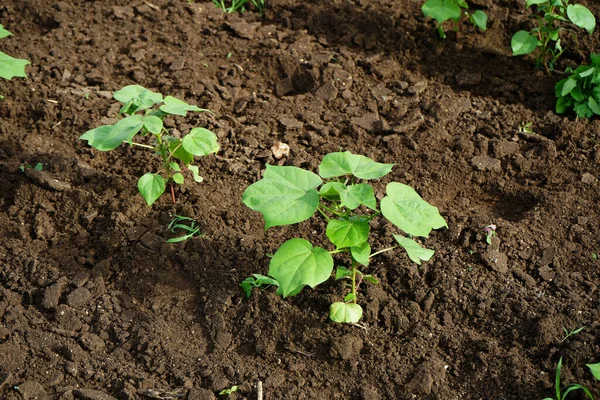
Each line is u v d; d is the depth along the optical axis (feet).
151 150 6.47
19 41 7.18
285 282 5.27
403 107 6.79
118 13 7.39
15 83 6.80
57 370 5.55
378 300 5.77
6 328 5.66
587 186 6.33
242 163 6.46
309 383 5.52
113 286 5.85
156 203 6.20
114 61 7.06
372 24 7.30
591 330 5.62
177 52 7.14
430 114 6.77
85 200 6.17
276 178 5.34
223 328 5.68
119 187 6.25
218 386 5.48
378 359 5.59
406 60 7.13
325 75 6.97
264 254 5.94
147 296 5.81
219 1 7.63
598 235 6.06
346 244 5.31
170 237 6.02
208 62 7.08
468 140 6.59
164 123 6.60
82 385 5.50
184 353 5.61
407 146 6.57
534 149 6.54
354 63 7.07
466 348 5.62
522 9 7.37
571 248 6.01
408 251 5.47
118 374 5.54
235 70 7.02
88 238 6.05
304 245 5.39
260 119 6.73
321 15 7.39
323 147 6.54
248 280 5.77
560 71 7.04
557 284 5.83
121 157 6.44
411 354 5.61
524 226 6.12
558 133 6.61
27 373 5.53
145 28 7.30
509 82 6.98
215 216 6.14
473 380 5.51
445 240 6.04
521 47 6.80
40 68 6.96
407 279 5.84
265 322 5.69
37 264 5.89
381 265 5.91
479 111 6.81
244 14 7.48
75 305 5.76
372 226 6.09
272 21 7.44
